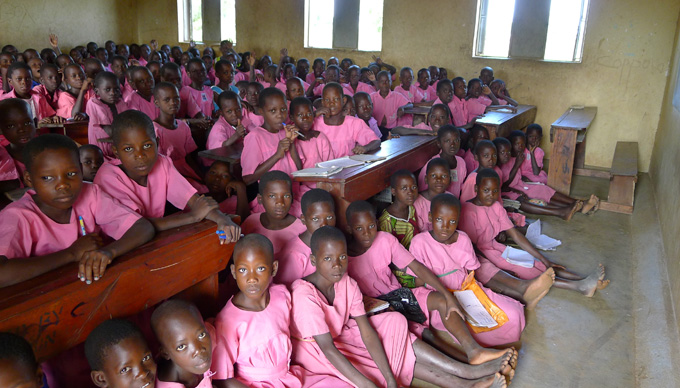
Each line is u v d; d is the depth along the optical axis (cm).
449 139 410
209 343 180
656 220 438
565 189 542
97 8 1112
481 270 326
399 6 842
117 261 178
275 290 222
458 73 823
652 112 688
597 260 400
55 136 173
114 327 163
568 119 597
